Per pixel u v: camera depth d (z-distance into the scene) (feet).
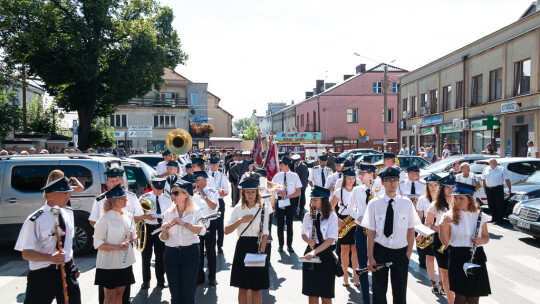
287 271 23.47
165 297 19.27
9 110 63.87
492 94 73.05
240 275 15.83
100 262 15.12
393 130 152.87
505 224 36.73
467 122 78.64
